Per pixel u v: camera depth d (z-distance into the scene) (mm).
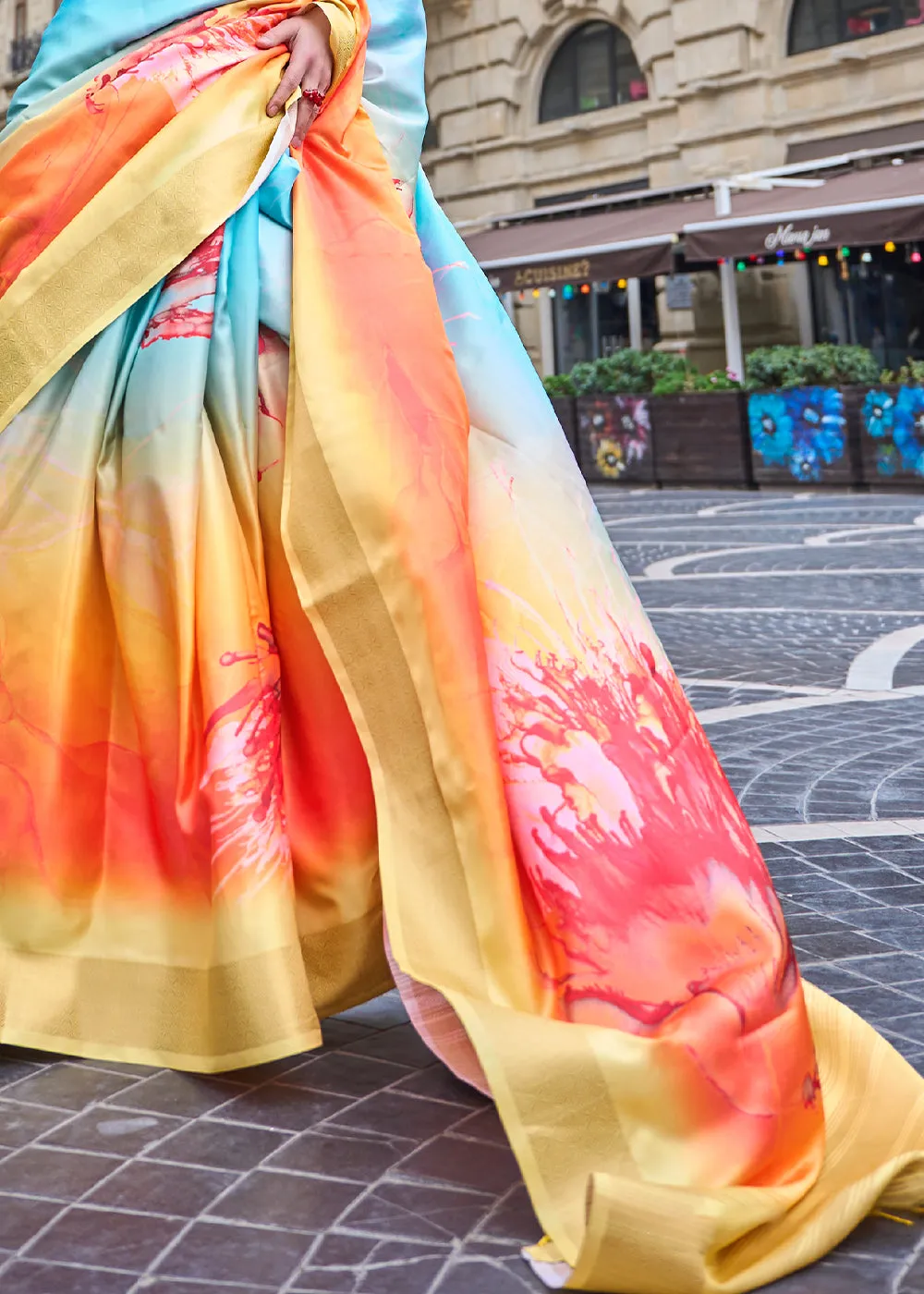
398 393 2467
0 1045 2586
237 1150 2188
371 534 2375
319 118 2656
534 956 2201
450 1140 2221
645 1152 1903
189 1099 2363
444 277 2742
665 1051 1943
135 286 2518
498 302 2770
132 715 2482
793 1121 2025
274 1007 2287
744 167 21547
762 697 5906
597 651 2438
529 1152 1878
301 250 2555
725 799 2428
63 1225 1964
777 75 21172
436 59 25234
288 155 2607
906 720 5383
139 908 2445
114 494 2490
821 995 2357
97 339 2549
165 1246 1907
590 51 23672
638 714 2402
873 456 15555
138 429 2477
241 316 2523
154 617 2434
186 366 2477
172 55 2572
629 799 2258
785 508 14367
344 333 2494
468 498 2475
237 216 2574
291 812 2506
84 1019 2441
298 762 2512
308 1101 2365
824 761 4793
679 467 17500
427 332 2535
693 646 7160
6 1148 2193
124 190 2529
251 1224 1966
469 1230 1945
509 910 2207
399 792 2305
